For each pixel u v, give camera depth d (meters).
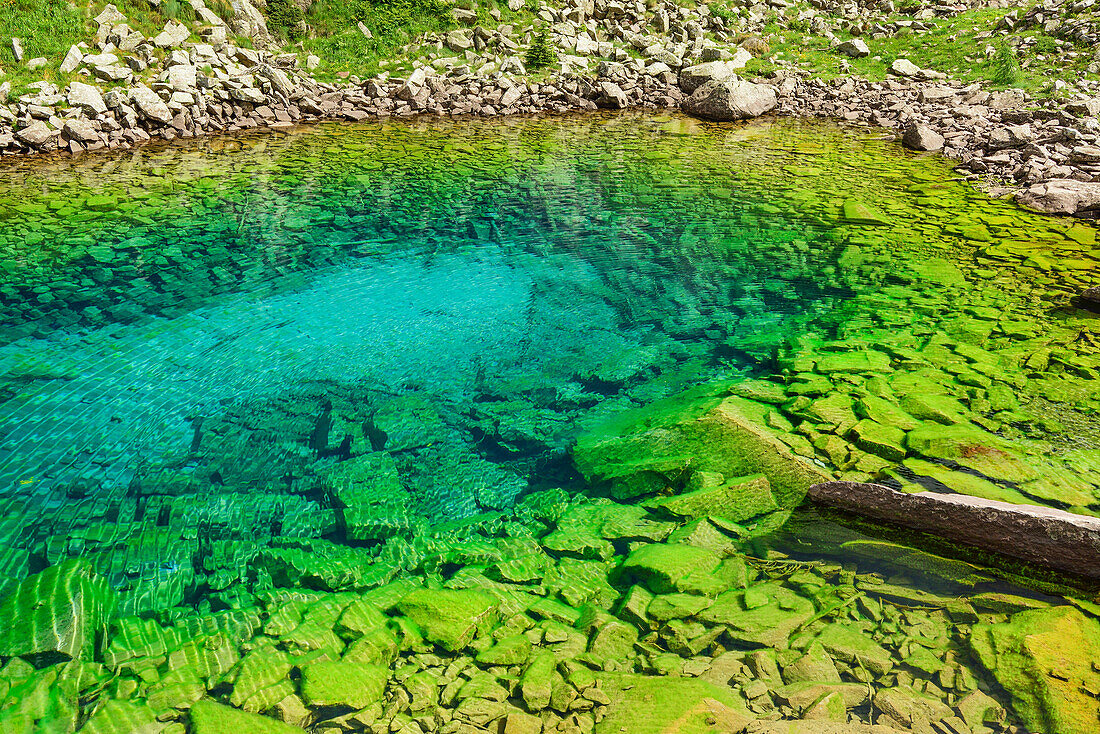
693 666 3.68
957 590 4.12
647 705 3.44
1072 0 24.84
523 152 16.39
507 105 21.67
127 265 9.62
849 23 28.11
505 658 3.81
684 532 4.79
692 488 5.25
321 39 23.45
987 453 5.31
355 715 3.46
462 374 7.27
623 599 4.27
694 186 13.53
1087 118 16.69
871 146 17.36
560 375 7.23
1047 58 22.27
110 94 16.75
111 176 13.64
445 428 6.36
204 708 3.48
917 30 26.84
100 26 19.42
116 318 8.23
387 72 22.56
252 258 10.04
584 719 3.39
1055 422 5.76
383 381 7.14
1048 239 10.51
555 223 11.53
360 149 16.44
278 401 6.75
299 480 5.63
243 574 4.58
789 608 4.05
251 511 5.25
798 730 3.25
